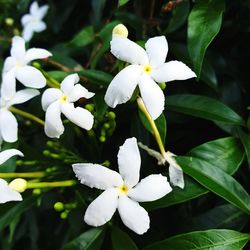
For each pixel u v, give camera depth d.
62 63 0.28
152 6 0.26
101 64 0.28
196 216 0.22
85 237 0.22
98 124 0.24
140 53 0.21
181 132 0.26
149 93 0.20
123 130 0.26
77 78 0.22
